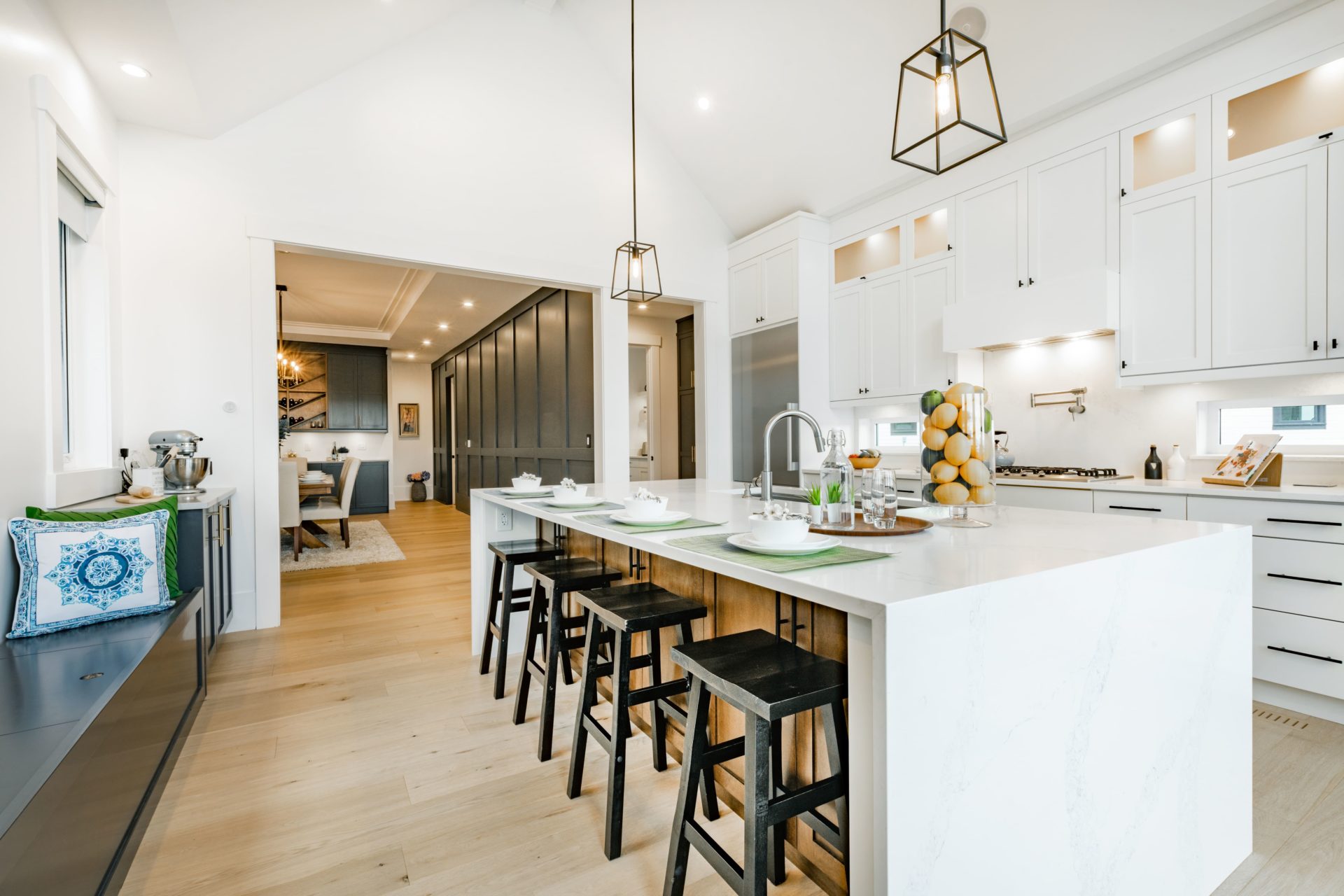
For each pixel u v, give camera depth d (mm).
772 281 4691
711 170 4742
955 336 3609
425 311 7043
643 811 1689
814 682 1127
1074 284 3035
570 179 4367
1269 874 1436
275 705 2371
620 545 2354
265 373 3359
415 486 11242
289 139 3449
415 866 1462
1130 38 2738
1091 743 1143
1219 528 1511
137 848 1504
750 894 1049
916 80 3365
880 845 881
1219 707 1415
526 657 2221
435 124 3879
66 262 2721
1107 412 3305
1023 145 3375
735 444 5074
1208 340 2695
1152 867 1269
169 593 2123
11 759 1057
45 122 2166
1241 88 2580
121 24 2361
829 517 1601
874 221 4281
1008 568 1093
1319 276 2393
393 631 3320
